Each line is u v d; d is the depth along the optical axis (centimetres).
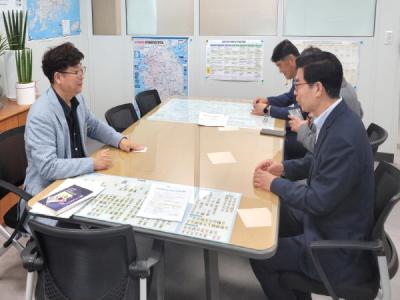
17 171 225
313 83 163
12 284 231
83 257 141
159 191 171
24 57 307
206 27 433
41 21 378
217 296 173
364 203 159
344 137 155
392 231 294
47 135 196
